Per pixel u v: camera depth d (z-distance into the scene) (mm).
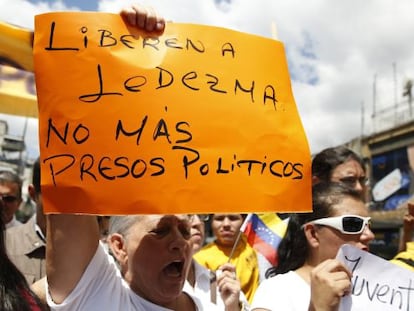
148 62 1604
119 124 1539
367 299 1724
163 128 1553
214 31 1712
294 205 1671
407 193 17656
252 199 1597
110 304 1635
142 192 1501
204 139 1582
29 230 2797
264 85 1731
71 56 1582
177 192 1520
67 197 1506
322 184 2072
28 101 1972
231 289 2105
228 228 3326
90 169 1513
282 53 1815
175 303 1817
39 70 1581
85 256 1604
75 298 1571
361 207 1974
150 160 1523
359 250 1764
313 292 1655
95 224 1661
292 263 2088
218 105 1626
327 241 1936
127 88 1565
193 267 2438
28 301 1453
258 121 1674
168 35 1663
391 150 18844
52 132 1546
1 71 1948
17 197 4090
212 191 1554
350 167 3027
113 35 1610
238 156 1611
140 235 1695
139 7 1636
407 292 1721
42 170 1532
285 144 1699
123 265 1814
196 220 2756
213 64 1673
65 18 1604
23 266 2672
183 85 1610
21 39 1766
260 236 3154
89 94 1558
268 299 1864
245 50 1740
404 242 2984
